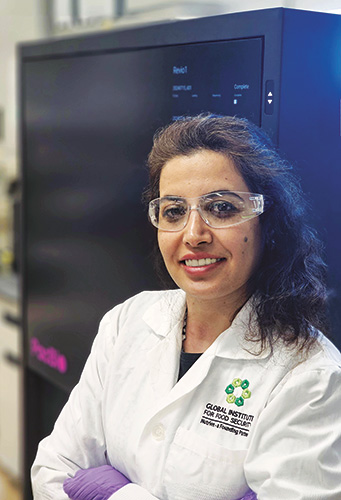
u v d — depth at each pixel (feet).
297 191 3.89
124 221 5.64
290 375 3.59
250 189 3.68
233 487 3.64
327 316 4.49
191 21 4.88
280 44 4.31
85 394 4.35
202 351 4.01
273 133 4.40
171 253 3.78
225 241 3.62
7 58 10.46
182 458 3.73
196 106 4.91
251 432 3.62
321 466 3.39
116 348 4.27
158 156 3.87
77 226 6.21
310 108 4.53
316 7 5.22
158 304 4.33
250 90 4.52
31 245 6.92
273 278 3.80
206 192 3.64
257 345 3.76
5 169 10.89
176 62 5.02
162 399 3.92
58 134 6.35
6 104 10.62
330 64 4.58
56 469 4.25
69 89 6.15
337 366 3.58
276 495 3.38
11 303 9.39
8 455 9.63
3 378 9.67
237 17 4.54
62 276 6.47
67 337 6.46
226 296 3.86
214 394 3.79
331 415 3.49
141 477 3.91
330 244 4.80
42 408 7.20
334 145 4.72
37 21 9.96
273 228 3.76
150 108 5.29
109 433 4.12
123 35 5.48
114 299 5.84
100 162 5.85
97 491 3.96
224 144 3.67
